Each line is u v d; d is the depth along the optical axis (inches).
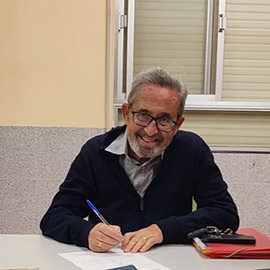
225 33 102.4
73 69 100.7
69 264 43.8
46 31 99.7
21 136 100.4
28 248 49.8
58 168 101.1
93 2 99.7
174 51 103.8
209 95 103.2
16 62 99.8
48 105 100.9
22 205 101.0
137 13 102.7
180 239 52.6
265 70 103.6
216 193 61.6
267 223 103.0
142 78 55.2
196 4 103.0
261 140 104.0
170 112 54.4
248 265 45.0
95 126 101.7
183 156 62.8
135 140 56.5
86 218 63.2
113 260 45.4
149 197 60.7
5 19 98.9
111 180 61.1
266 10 102.6
